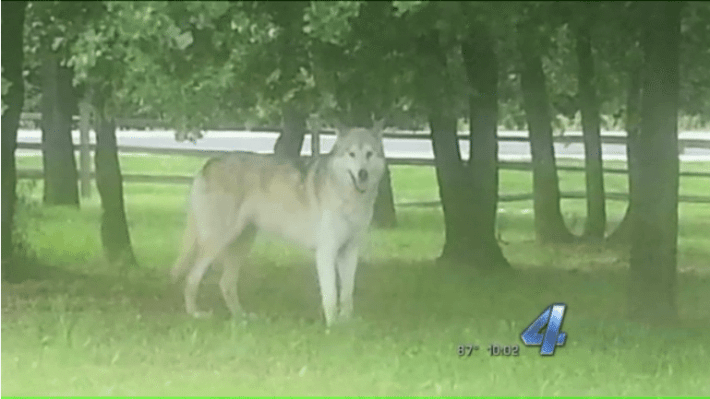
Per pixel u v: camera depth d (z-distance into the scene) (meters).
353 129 9.77
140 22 9.65
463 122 14.51
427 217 15.21
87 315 10.21
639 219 10.70
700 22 11.10
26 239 13.08
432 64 11.45
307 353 9.05
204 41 10.36
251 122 13.47
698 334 10.12
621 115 15.45
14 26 11.94
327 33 9.28
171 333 9.56
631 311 10.70
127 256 12.85
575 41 13.09
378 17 10.33
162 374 8.53
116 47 10.20
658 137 10.58
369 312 10.70
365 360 8.92
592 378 8.70
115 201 12.96
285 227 10.09
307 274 12.37
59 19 10.51
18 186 16.42
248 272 12.38
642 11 10.48
